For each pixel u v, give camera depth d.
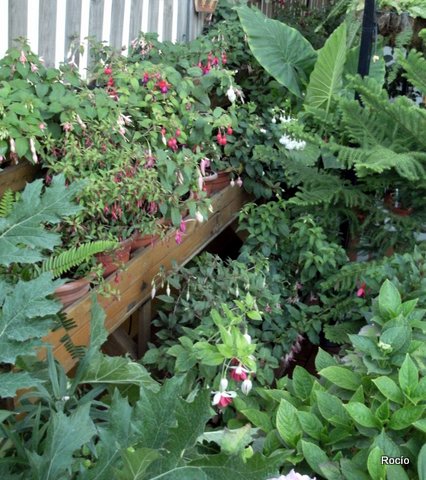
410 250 3.23
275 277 3.14
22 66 2.37
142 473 0.82
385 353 1.76
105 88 2.80
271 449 1.69
